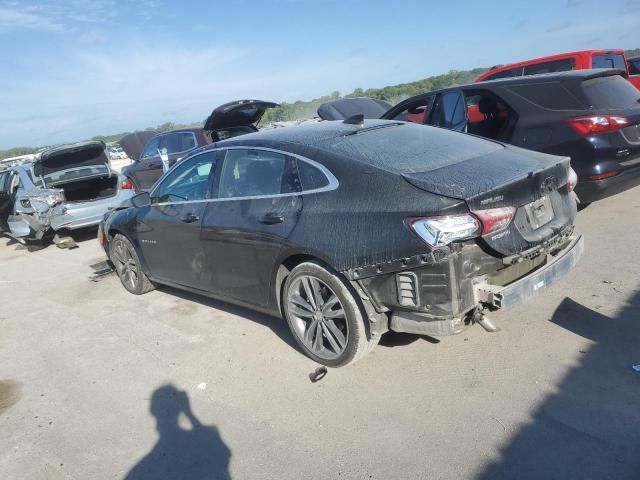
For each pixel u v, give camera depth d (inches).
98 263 298.0
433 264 113.0
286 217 141.0
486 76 398.6
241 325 179.8
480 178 121.3
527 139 227.5
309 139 149.9
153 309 207.9
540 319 151.7
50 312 223.6
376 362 142.0
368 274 122.6
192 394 140.7
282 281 149.6
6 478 117.0
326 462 107.8
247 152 160.7
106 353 173.6
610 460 97.2
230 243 159.2
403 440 110.7
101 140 376.2
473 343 144.3
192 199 179.3
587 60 346.9
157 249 198.4
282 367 147.4
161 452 118.7
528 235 122.8
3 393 156.0
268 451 113.7
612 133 210.5
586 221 234.8
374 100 435.5
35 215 346.0
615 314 148.3
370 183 126.6
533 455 101.0
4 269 325.7
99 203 349.7
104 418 135.5
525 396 119.0
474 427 111.3
